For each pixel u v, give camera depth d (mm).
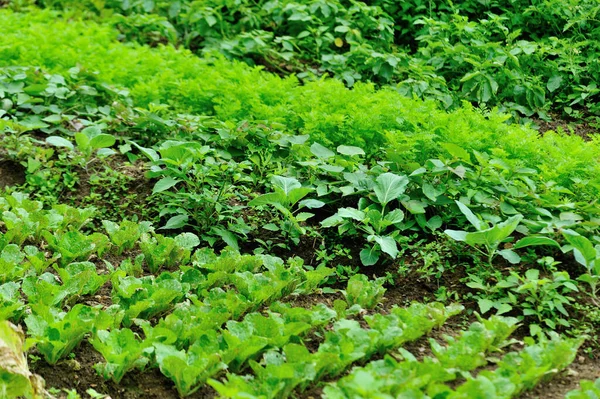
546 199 5250
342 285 4941
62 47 7828
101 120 6512
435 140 6004
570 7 8102
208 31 8953
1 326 3521
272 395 3389
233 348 3686
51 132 6488
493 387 3256
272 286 4395
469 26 7902
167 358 3525
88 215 5293
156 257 4781
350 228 5230
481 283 4645
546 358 3752
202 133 6309
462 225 5227
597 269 4484
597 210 5059
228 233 5289
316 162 5609
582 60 7891
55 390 3637
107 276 4441
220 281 4539
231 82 7336
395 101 6422
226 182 5766
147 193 5891
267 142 6117
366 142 6219
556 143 6039
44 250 4996
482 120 6164
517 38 8477
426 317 4258
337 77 8000
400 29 8719
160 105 6488
